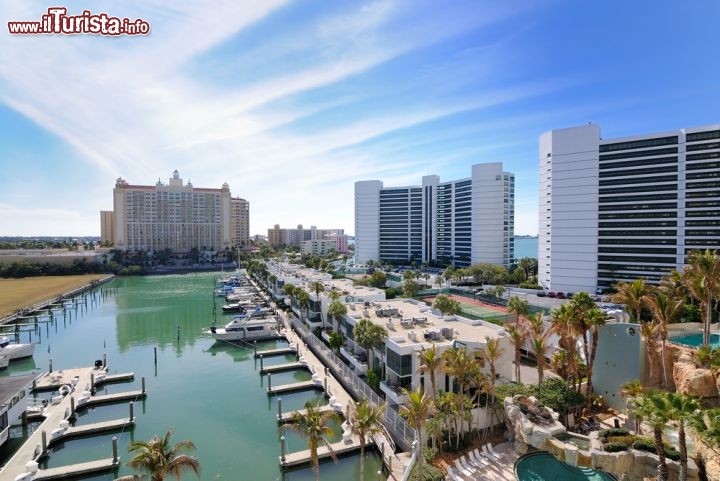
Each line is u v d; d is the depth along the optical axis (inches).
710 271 1692.9
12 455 1653.5
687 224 3860.7
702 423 950.4
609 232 4234.7
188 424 1892.2
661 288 2310.5
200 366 2719.0
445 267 7539.4
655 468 1157.1
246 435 1784.0
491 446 1440.7
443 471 1304.1
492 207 6633.9
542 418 1402.6
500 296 4271.7
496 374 1822.1
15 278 7313.0
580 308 1636.3
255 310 4079.7
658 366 1658.5
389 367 1920.5
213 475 1494.8
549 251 4598.9
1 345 3063.5
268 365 2728.8
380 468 1503.4
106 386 2359.7
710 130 3762.3
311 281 4347.9
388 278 6077.8
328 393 2124.8
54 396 2150.6
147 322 4072.3
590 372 1673.2
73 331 3720.5
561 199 4480.8
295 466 1525.6
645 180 4057.6
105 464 1518.2
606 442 1262.3
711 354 1444.4
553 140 4527.6
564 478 1286.9
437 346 1768.0
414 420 1205.7
